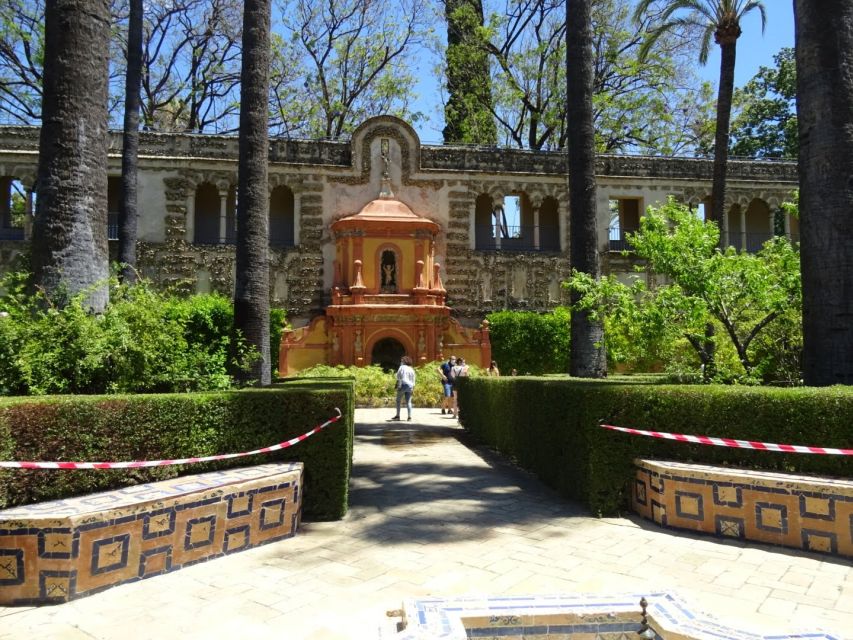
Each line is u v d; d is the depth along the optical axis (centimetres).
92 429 579
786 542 614
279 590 507
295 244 2811
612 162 3030
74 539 481
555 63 3356
